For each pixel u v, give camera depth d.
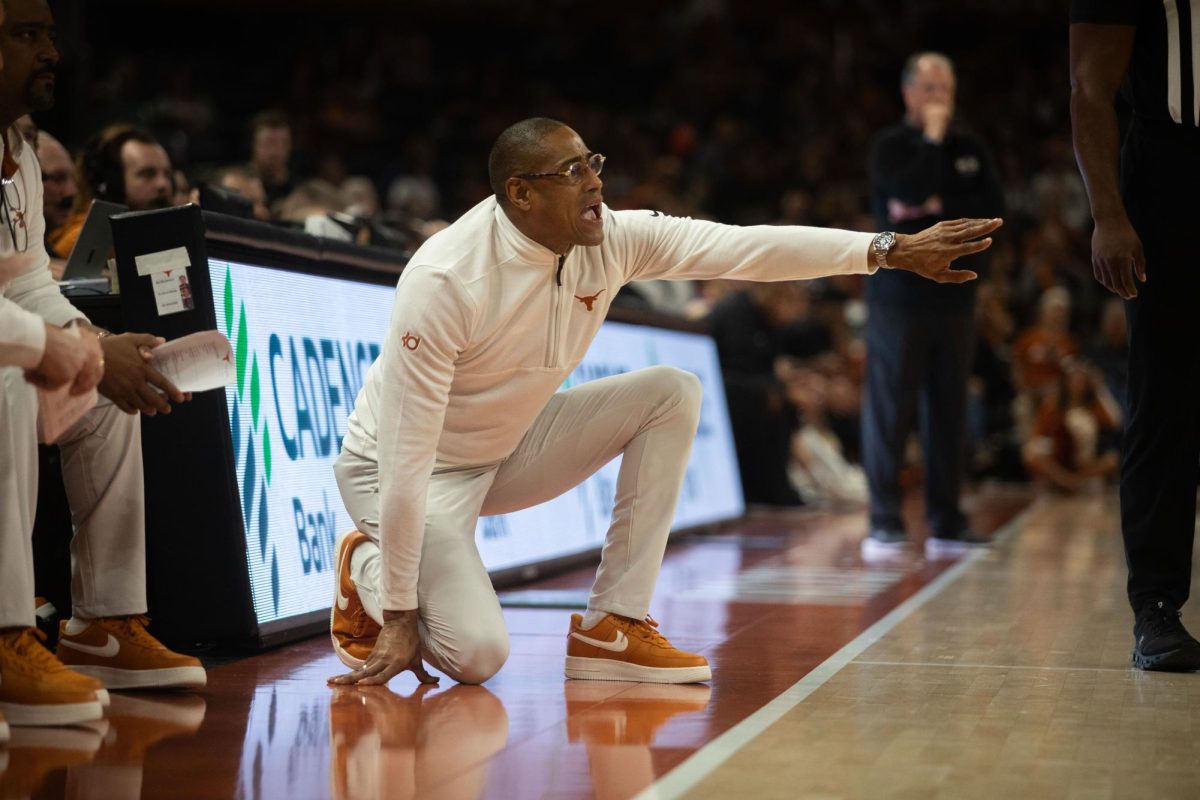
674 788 3.99
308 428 6.98
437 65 32.22
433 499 5.77
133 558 5.41
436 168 26.97
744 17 32.69
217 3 30.97
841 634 7.00
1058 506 16.73
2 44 4.85
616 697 5.36
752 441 16.02
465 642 5.49
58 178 8.25
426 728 4.80
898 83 31.03
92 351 4.61
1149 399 6.02
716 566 10.38
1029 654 6.35
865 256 5.46
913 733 4.70
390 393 5.36
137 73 27.16
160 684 5.34
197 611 6.26
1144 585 6.07
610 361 11.04
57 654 5.45
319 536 6.96
